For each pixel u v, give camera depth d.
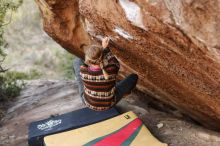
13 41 14.27
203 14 2.61
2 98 6.87
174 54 3.37
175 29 2.93
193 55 3.13
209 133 4.85
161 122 5.21
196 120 5.28
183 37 2.96
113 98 4.02
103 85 3.83
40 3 4.95
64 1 4.64
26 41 14.34
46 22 5.14
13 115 6.25
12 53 13.44
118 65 3.82
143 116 5.41
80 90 4.32
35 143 4.78
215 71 3.17
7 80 7.30
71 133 4.74
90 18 3.93
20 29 15.00
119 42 3.92
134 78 4.27
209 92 3.75
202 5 2.56
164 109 5.71
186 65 3.44
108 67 3.72
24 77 10.01
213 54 2.88
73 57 12.48
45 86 7.26
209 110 4.38
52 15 4.86
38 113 6.09
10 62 12.69
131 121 4.86
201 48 2.92
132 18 3.26
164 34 3.11
